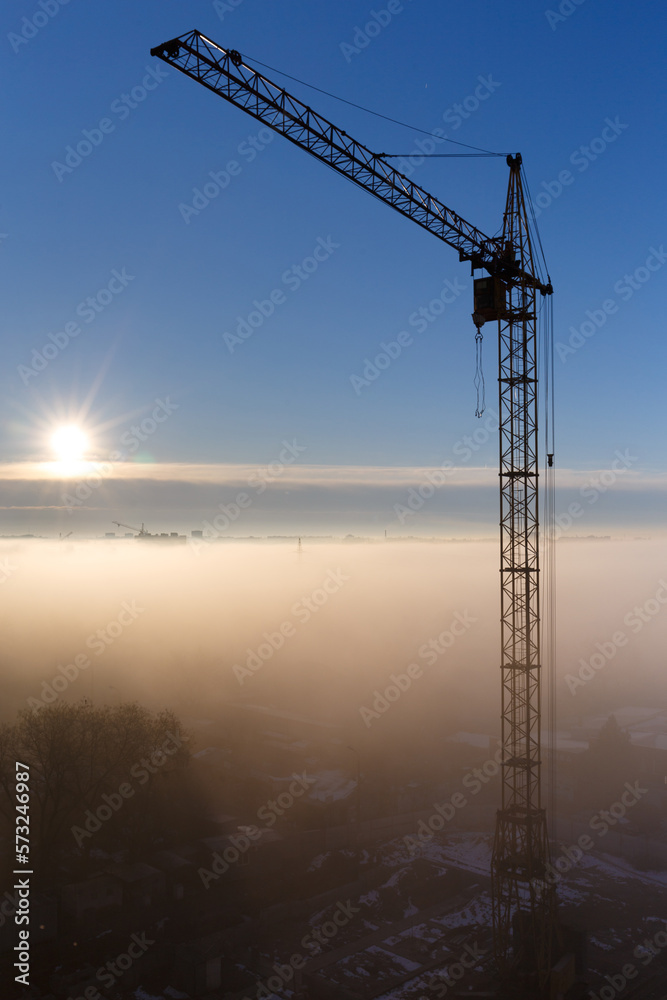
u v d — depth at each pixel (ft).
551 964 162.71
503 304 191.42
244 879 207.10
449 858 230.68
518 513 184.14
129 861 204.23
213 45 165.68
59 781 205.98
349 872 217.15
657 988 161.68
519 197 193.36
